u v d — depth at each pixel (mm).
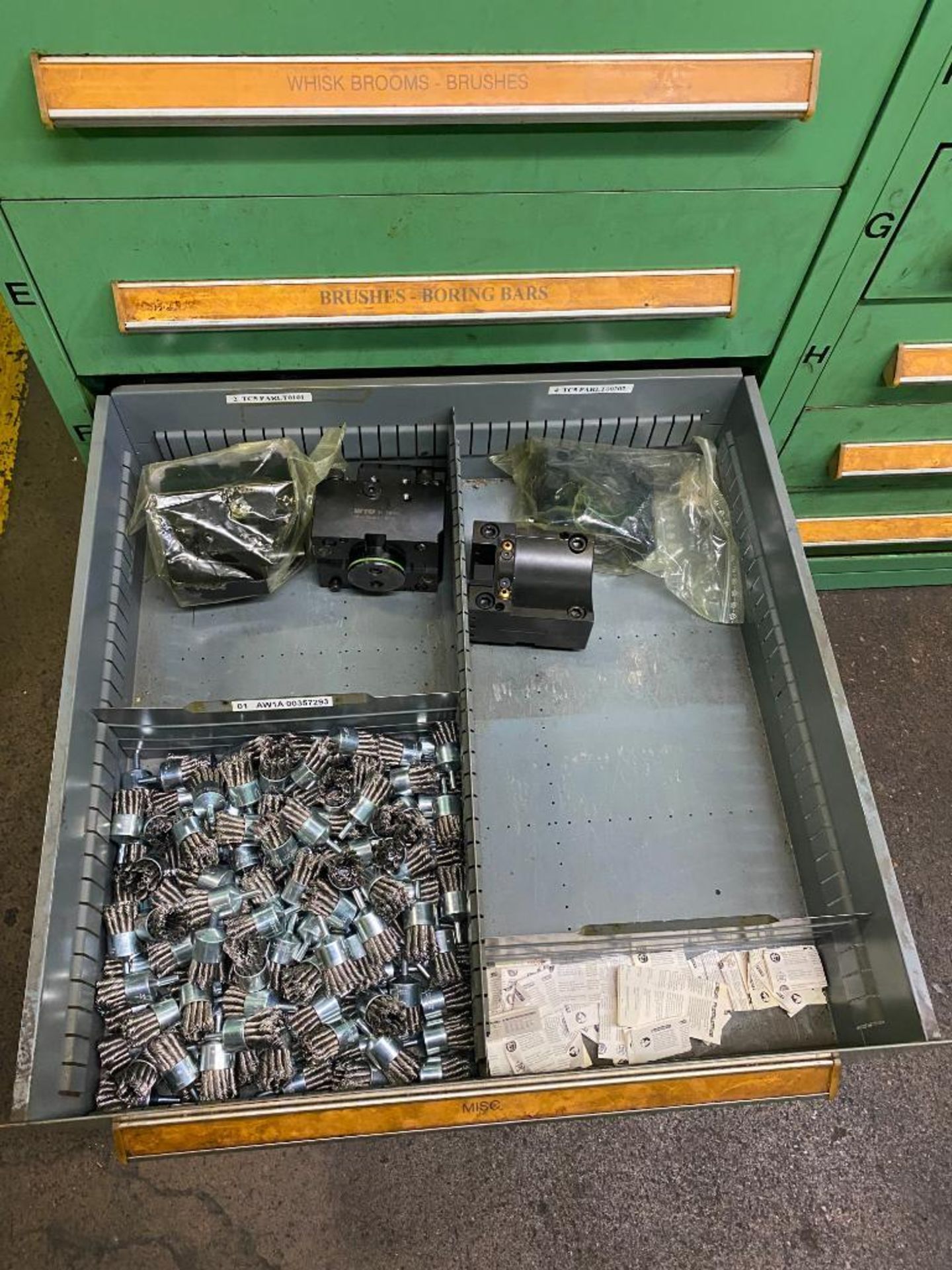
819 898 1154
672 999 1098
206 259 1063
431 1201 1329
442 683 1291
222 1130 859
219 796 1175
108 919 1070
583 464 1367
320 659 1295
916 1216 1342
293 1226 1311
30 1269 1279
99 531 1162
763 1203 1343
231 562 1250
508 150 977
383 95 900
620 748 1263
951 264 1136
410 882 1150
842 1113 1398
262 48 877
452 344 1206
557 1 865
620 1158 1364
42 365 1188
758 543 1294
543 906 1165
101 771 1108
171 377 1258
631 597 1365
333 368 1228
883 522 1570
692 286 1137
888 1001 1008
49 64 857
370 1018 1075
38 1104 904
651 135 975
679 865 1197
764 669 1277
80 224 1010
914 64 928
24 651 1720
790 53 917
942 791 1635
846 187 1048
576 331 1205
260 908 1116
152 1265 1284
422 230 1056
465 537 1398
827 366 1281
